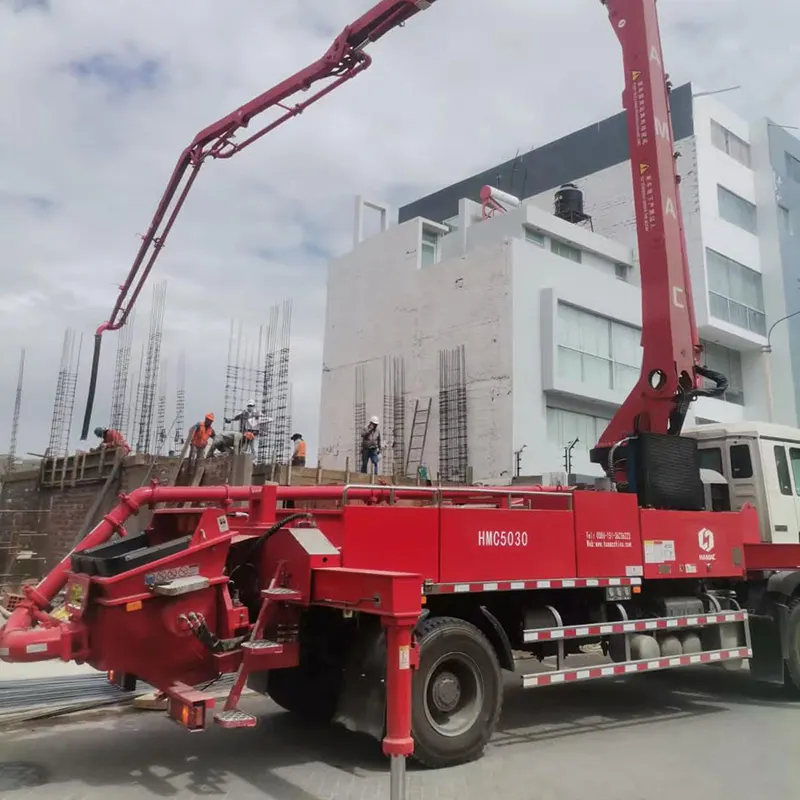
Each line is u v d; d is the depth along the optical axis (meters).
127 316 20.84
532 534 6.50
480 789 5.04
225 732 6.46
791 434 9.17
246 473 13.03
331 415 26.77
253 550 5.88
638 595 7.61
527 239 23.91
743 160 29.45
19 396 22.78
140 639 5.21
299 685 6.58
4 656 4.92
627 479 8.04
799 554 8.04
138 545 6.15
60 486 18.45
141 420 19.73
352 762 5.65
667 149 8.82
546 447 21.11
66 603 5.45
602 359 23.02
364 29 12.48
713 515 8.00
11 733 6.36
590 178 28.81
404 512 5.90
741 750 6.10
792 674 7.96
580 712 7.52
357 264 26.80
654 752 6.03
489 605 6.56
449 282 23.02
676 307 8.42
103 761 5.59
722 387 8.43
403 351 24.28
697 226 26.39
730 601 8.14
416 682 5.41
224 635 5.47
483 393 21.30
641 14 8.94
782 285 28.52
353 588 5.07
